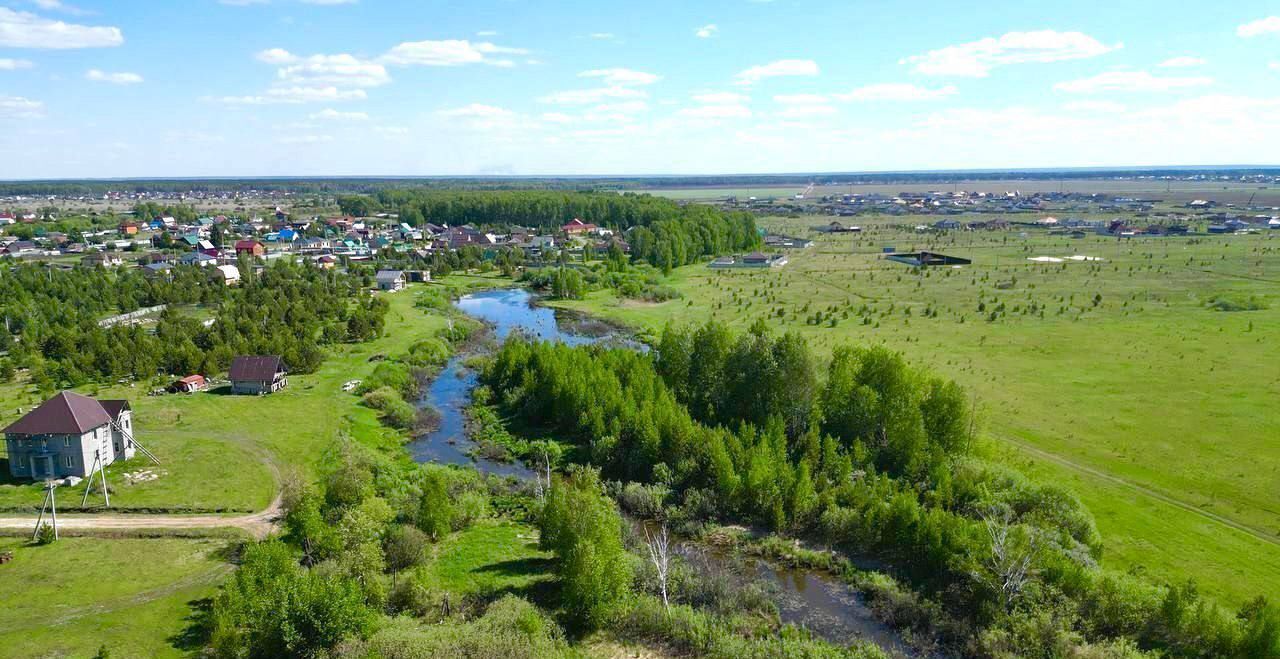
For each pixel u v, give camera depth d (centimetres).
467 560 6912
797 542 7300
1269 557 6431
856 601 6366
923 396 8750
